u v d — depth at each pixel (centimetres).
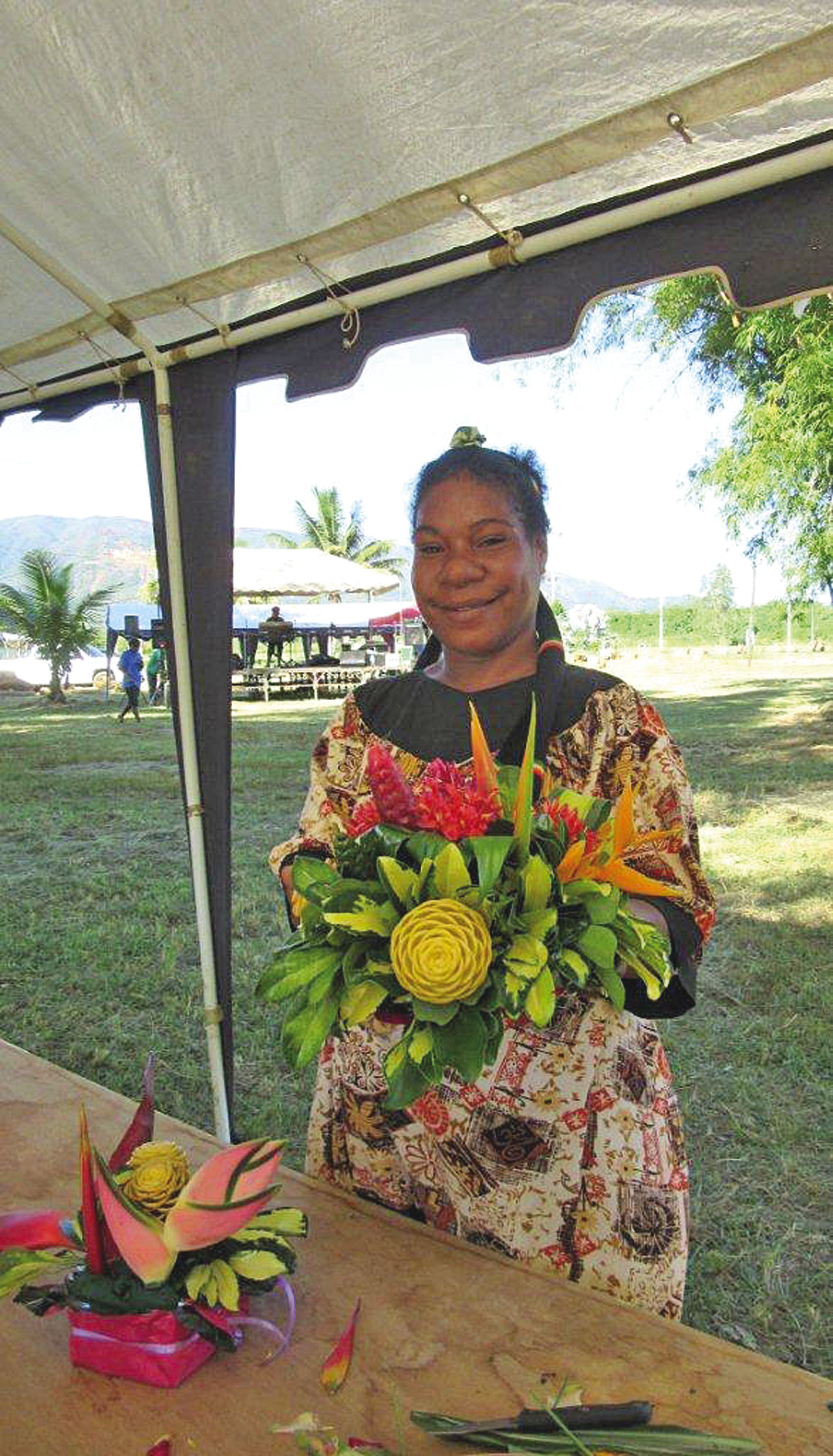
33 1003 420
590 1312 116
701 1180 287
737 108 143
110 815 835
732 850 655
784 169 150
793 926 500
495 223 179
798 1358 221
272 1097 338
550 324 182
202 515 247
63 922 534
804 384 1100
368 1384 104
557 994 124
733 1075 346
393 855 101
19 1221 107
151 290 217
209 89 154
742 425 1198
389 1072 94
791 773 935
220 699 252
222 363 237
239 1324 111
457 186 171
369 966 97
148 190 182
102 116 163
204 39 144
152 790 962
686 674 2581
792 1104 326
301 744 1305
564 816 105
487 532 138
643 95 144
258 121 160
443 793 106
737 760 1029
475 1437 95
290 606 2767
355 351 211
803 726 1271
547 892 97
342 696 2328
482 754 109
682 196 160
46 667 2784
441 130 157
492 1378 105
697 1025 386
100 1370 105
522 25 134
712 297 1142
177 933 512
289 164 170
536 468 151
